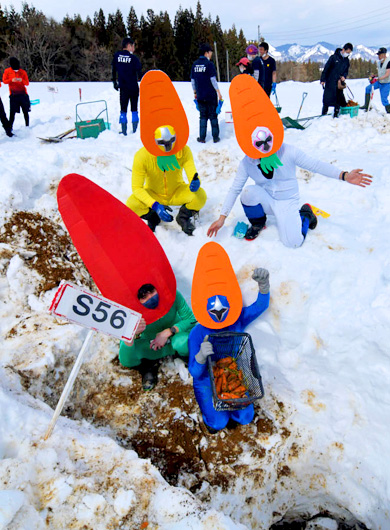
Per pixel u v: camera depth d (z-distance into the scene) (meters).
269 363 3.93
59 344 3.81
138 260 3.53
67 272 4.63
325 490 3.40
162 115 4.47
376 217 5.16
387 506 3.22
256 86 4.27
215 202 5.79
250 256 4.74
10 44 46.53
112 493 2.62
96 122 8.59
